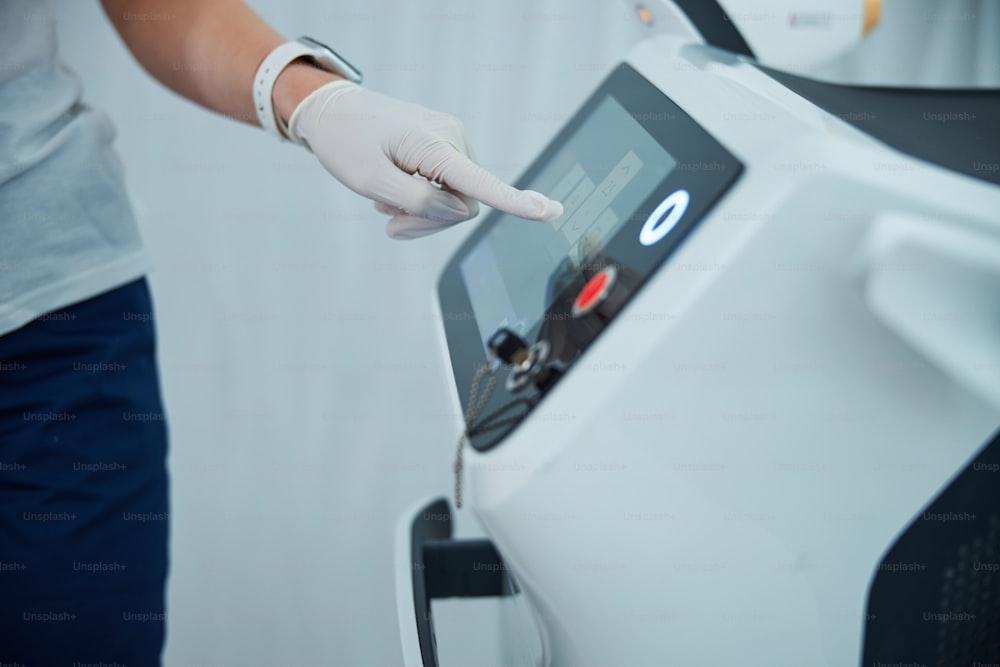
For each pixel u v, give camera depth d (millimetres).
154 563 887
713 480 429
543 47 1382
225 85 751
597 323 434
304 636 1328
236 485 1474
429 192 621
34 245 769
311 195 1457
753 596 458
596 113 676
